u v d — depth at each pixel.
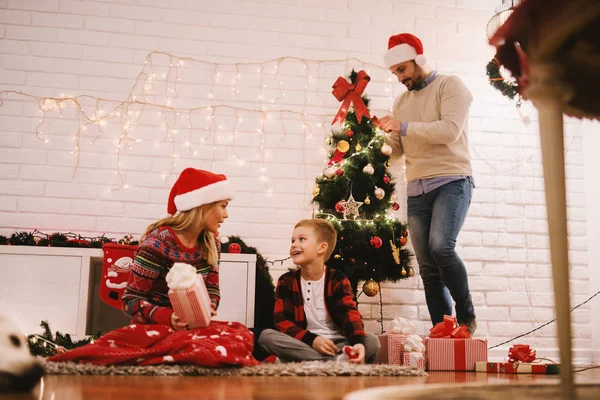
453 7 4.04
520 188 3.94
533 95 1.00
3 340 1.17
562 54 0.99
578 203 4.01
